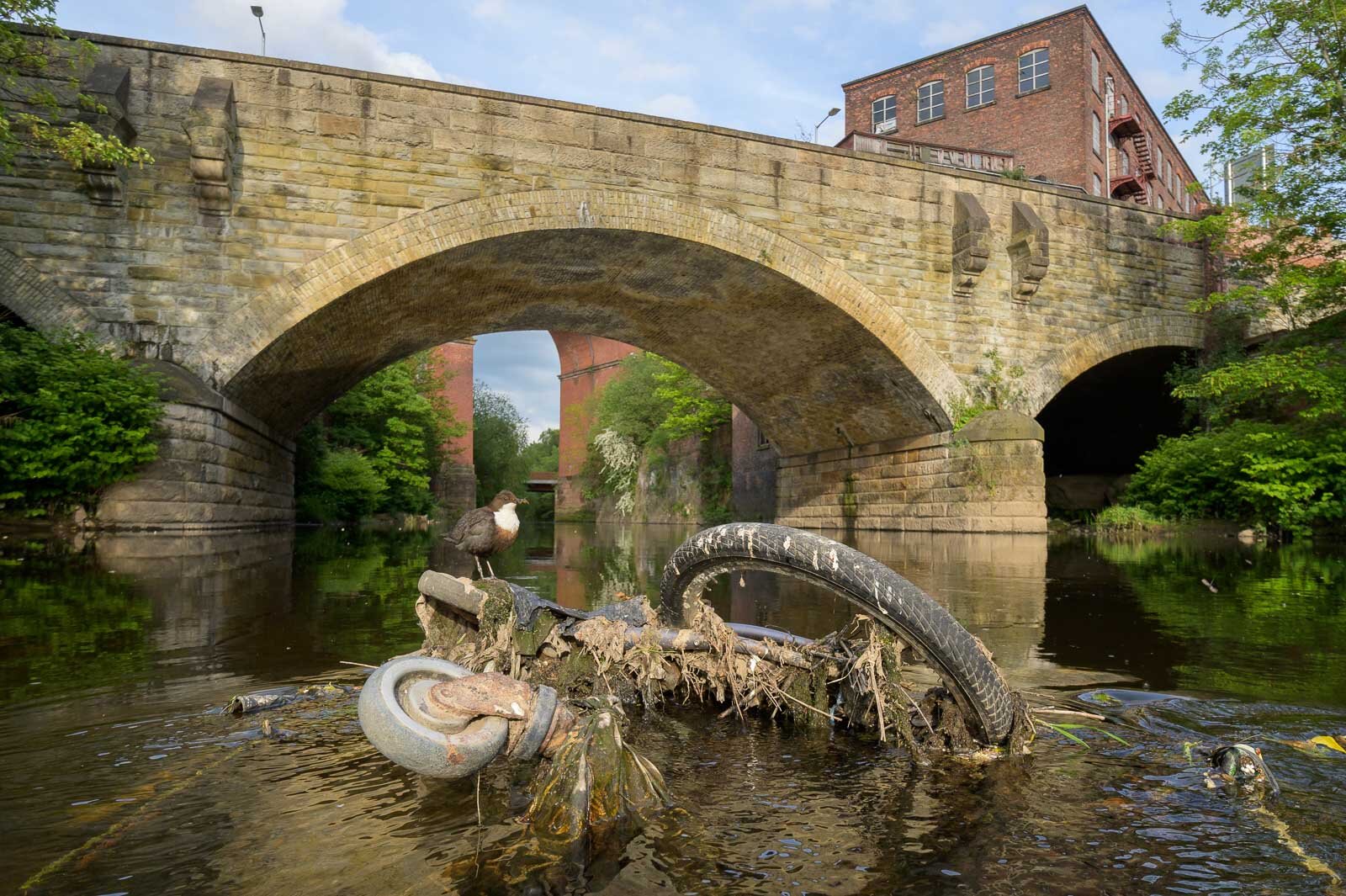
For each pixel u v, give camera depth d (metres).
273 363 17.16
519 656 2.72
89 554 10.76
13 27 13.17
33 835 1.69
